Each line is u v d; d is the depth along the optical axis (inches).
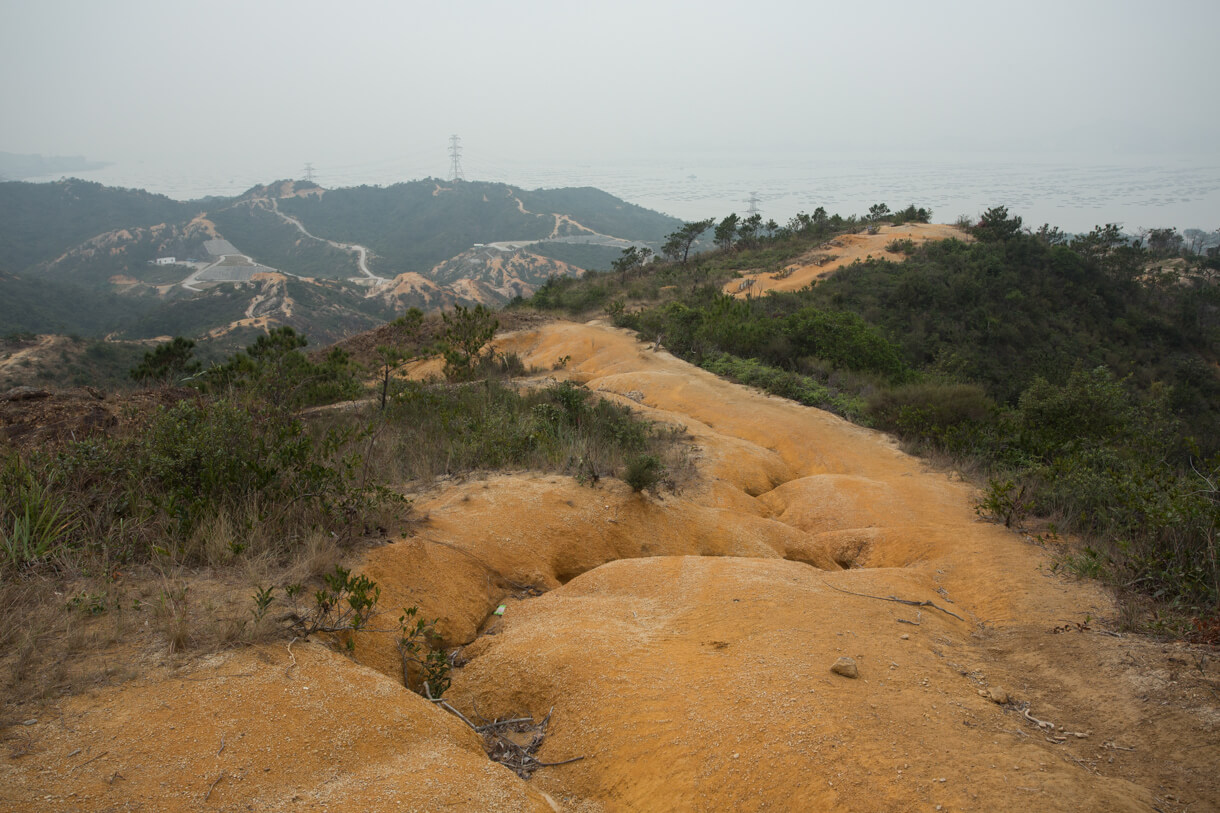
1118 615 182.4
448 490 253.6
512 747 131.2
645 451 352.2
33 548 156.2
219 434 210.8
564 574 223.3
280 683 120.2
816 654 147.0
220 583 155.0
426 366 670.5
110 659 121.2
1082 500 273.1
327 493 204.1
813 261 1625.2
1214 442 767.7
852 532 286.8
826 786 104.7
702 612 175.3
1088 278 1460.4
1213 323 1533.0
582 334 765.9
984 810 98.7
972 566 233.0
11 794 88.4
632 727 126.0
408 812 95.4
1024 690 147.5
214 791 94.4
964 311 1205.1
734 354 699.4
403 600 170.6
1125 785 110.0
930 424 454.0
